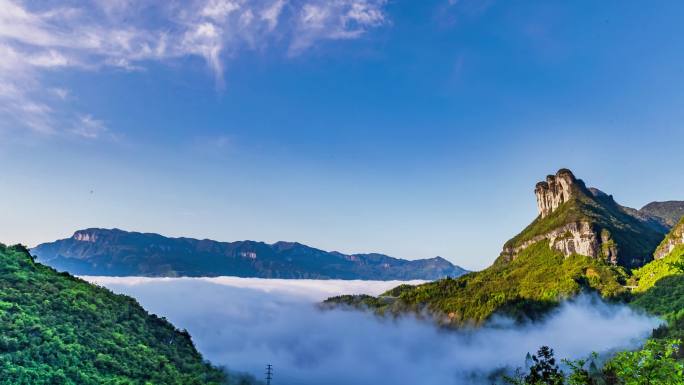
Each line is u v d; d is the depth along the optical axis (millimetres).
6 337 73438
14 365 68625
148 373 87125
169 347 107250
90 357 81812
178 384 90000
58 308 92125
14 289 90938
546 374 50438
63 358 76000
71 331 85125
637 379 27797
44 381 68812
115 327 98188
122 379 79312
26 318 81312
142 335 102875
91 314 96688
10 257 103438
